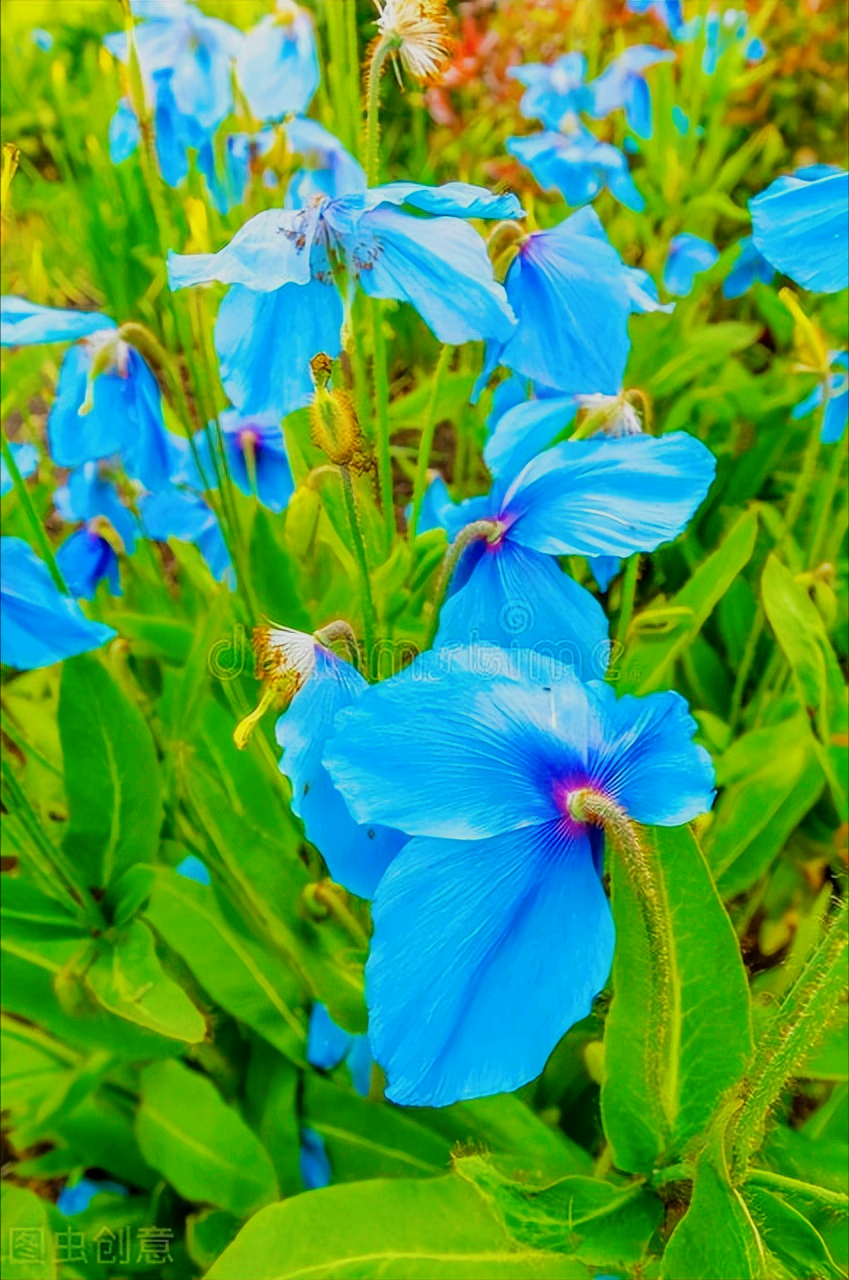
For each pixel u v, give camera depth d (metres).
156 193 0.42
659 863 0.22
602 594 0.43
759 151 0.79
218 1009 0.41
